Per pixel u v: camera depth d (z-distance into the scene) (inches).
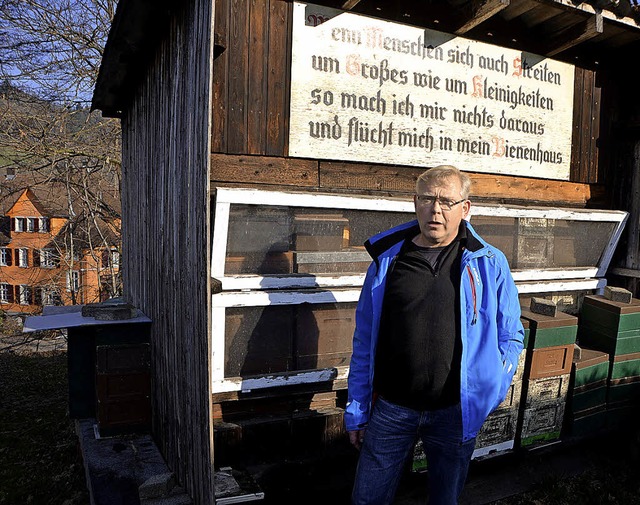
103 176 481.1
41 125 443.8
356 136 134.6
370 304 95.3
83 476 181.6
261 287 123.9
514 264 163.6
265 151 125.8
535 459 151.8
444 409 87.9
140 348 163.3
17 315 643.5
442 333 86.3
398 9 137.3
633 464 159.0
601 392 154.7
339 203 129.6
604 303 159.6
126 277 232.5
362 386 95.3
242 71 121.8
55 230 800.9
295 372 127.1
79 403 172.4
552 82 165.6
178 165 126.0
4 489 176.1
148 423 164.9
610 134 182.5
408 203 138.9
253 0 121.8
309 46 127.6
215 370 119.3
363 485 91.9
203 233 100.0
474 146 152.3
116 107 236.2
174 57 131.5
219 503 99.1
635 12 147.1
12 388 318.7
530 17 151.5
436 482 91.8
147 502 117.0
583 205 179.5
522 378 137.5
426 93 142.9
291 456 124.1
